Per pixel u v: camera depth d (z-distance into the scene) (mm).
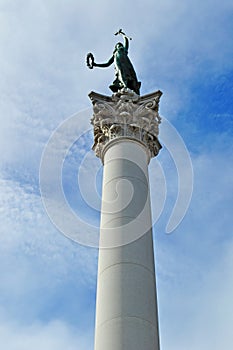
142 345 18219
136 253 20609
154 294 20094
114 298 19328
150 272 20500
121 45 31156
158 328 19422
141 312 19047
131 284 19703
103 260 20688
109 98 27359
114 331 18469
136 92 28859
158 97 27484
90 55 31016
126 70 29391
